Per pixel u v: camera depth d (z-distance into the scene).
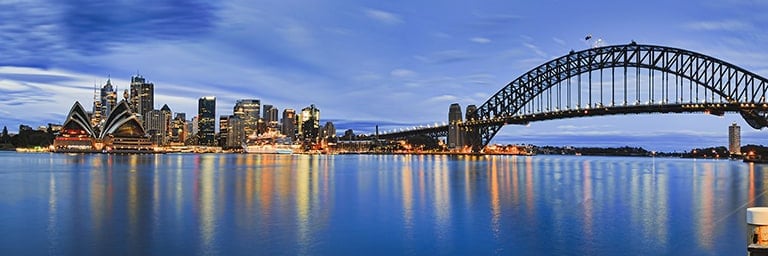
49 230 32.78
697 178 88.69
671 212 40.00
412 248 27.62
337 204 46.25
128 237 30.55
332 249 27.48
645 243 27.97
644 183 74.94
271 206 44.72
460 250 27.09
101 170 116.75
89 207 44.19
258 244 28.69
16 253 26.86
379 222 35.62
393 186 68.06
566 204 45.91
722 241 28.12
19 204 46.62
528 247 27.48
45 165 147.12
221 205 45.50
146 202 47.97
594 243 28.17
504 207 43.81
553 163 199.12
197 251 27.17
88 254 26.69
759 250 10.08
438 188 64.75
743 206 43.94
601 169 134.62
